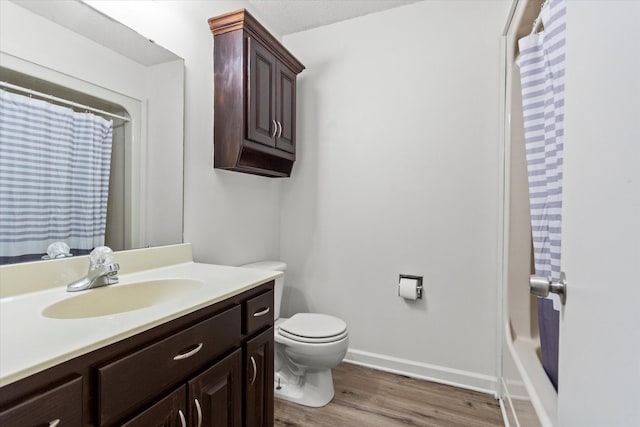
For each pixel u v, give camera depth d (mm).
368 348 2199
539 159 1290
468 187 1938
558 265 1090
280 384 1851
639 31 359
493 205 1882
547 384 1194
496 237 1875
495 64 1873
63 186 1132
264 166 1981
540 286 653
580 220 550
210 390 996
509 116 1672
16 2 1009
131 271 1327
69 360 634
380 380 1996
